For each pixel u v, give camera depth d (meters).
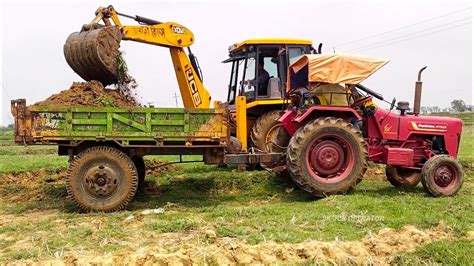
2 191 9.34
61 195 9.06
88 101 7.97
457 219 6.46
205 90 10.54
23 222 6.86
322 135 8.12
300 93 8.80
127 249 5.28
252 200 8.54
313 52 10.72
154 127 7.50
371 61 8.19
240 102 9.36
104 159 7.43
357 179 8.26
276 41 10.41
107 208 7.42
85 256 5.02
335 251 5.31
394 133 8.78
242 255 5.17
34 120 7.21
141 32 9.45
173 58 10.14
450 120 9.03
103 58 8.39
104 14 9.03
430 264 5.07
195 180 9.62
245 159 8.15
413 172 9.43
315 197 8.41
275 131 10.05
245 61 10.64
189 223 6.26
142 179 9.08
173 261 4.94
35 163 12.23
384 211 6.94
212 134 7.64
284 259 5.20
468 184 9.78
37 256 5.11
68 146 7.55
